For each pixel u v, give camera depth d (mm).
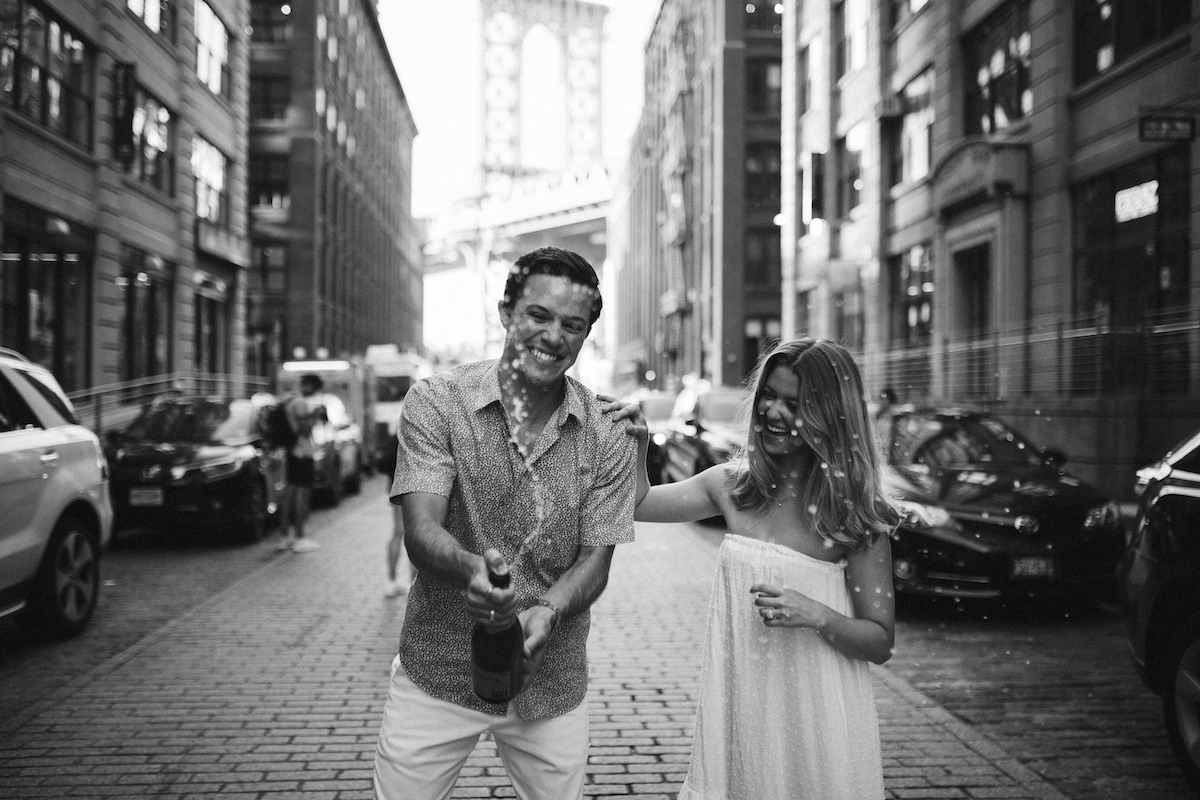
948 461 7957
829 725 2049
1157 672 3953
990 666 5621
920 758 4008
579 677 2062
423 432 1951
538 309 1899
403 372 25844
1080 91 14352
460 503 1975
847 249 24312
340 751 4055
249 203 37219
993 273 16344
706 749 2148
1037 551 6613
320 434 14422
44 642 6062
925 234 19609
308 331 37156
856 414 2094
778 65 40188
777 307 39719
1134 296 13203
